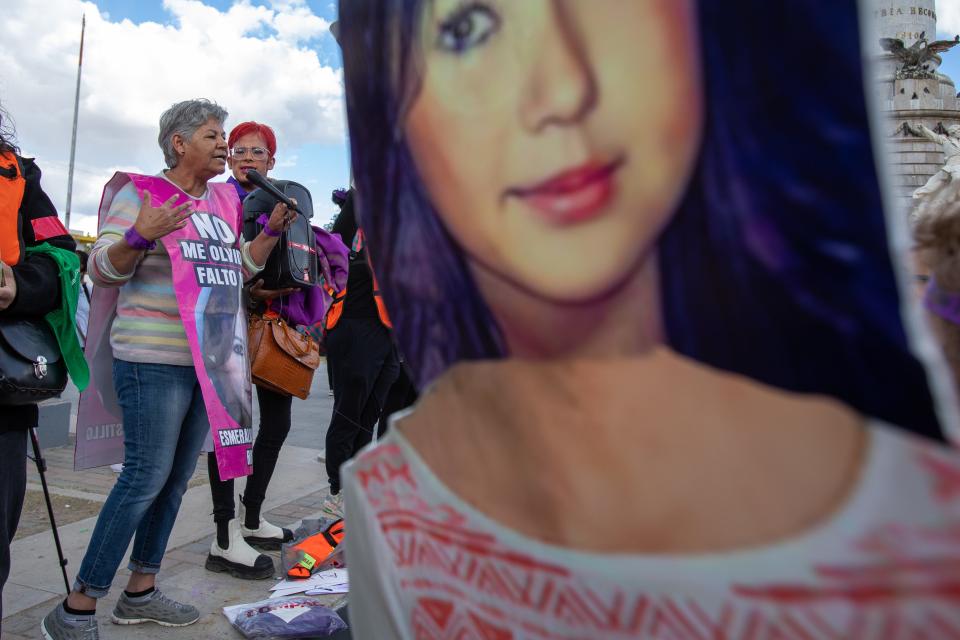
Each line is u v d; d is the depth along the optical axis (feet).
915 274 2.77
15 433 6.31
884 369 1.55
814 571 1.65
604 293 1.98
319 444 18.72
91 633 7.31
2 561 6.28
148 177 8.05
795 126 1.62
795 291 1.66
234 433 8.11
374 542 3.00
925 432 1.51
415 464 2.75
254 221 10.20
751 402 1.74
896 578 1.54
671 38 1.80
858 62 1.54
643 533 1.95
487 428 2.40
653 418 1.92
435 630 2.65
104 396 8.36
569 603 2.14
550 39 2.04
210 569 9.75
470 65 2.26
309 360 10.21
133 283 7.75
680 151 1.81
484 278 2.34
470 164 2.31
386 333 10.96
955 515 1.47
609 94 1.92
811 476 1.65
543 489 2.21
